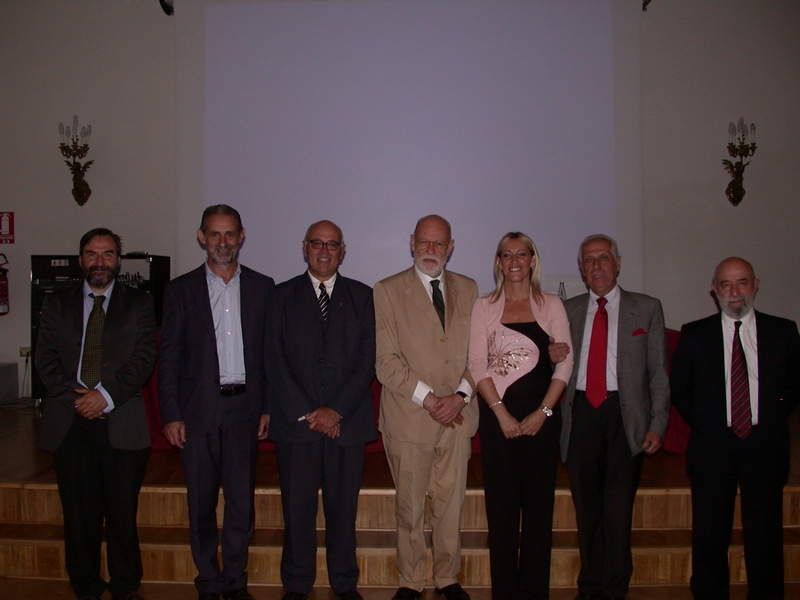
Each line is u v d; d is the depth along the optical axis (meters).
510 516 2.09
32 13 4.72
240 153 4.44
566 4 4.38
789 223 4.69
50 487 2.69
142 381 2.17
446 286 2.24
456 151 4.43
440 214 4.44
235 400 2.18
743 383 2.07
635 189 4.40
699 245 4.69
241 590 2.22
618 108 4.39
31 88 4.73
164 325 2.19
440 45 4.41
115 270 2.22
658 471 2.92
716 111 4.68
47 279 4.24
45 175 4.75
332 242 2.17
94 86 4.73
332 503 2.19
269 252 4.45
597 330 2.18
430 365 2.16
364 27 4.42
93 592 2.22
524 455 2.10
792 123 4.68
